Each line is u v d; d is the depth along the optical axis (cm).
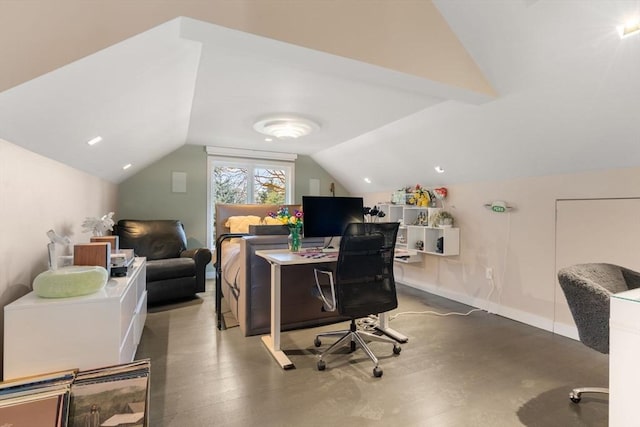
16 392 132
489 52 208
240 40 153
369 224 222
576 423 163
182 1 133
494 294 347
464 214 387
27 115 138
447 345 259
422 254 450
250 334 275
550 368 220
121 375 149
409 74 191
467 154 341
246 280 275
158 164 474
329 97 277
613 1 153
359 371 215
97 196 327
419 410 172
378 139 411
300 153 557
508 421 164
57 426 129
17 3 110
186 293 377
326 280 293
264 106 302
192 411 169
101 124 208
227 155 508
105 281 172
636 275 201
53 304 147
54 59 115
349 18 171
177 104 271
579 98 212
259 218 487
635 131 214
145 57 157
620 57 176
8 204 152
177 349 246
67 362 150
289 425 159
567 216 284
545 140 264
